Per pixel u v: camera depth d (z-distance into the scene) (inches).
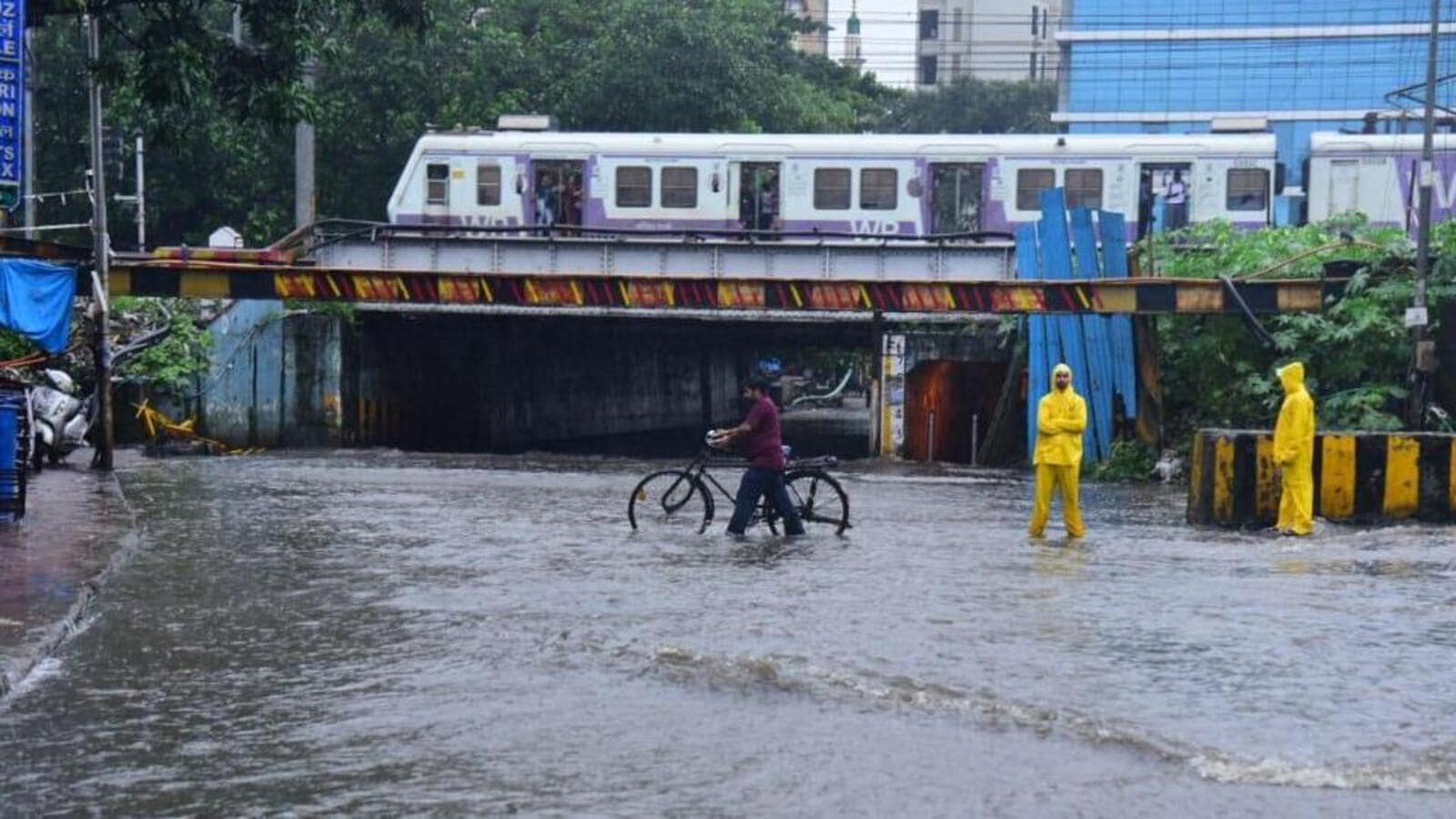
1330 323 1079.6
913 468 1274.6
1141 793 297.7
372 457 1341.0
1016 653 429.7
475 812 285.4
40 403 1115.3
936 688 380.2
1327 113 2559.1
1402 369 1086.4
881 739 337.4
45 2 730.8
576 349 1814.7
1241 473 784.9
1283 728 346.3
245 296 1138.0
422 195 1537.9
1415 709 366.0
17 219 1742.1
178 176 1983.3
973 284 1098.1
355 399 1485.0
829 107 2364.7
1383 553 670.5
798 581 570.9
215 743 334.6
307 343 1435.8
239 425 1429.6
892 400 1359.5
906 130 3486.7
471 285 1139.3
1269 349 1152.2
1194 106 2618.1
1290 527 751.1
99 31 1076.5
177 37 738.2
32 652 414.3
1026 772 311.7
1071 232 1240.8
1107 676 399.9
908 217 1475.1
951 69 4330.7
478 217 1530.5
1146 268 1263.5
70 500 834.2
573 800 293.0
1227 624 479.8
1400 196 1441.9
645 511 837.2
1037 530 748.6
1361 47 2544.3
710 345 1713.8
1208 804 291.0
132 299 1441.9
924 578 584.4
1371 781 304.8
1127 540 732.0
